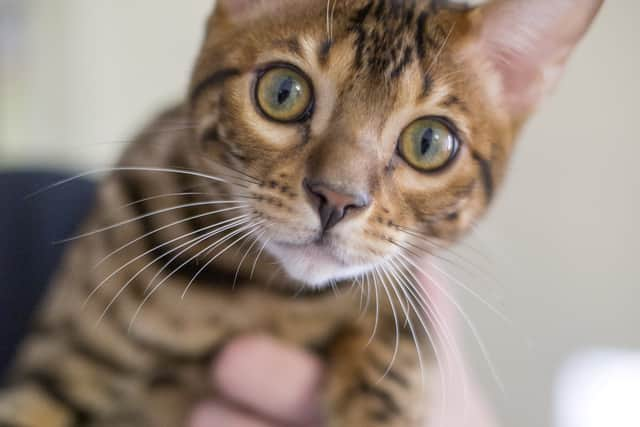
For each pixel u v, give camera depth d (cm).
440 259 36
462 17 32
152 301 34
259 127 31
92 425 36
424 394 35
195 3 59
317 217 30
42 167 45
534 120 50
